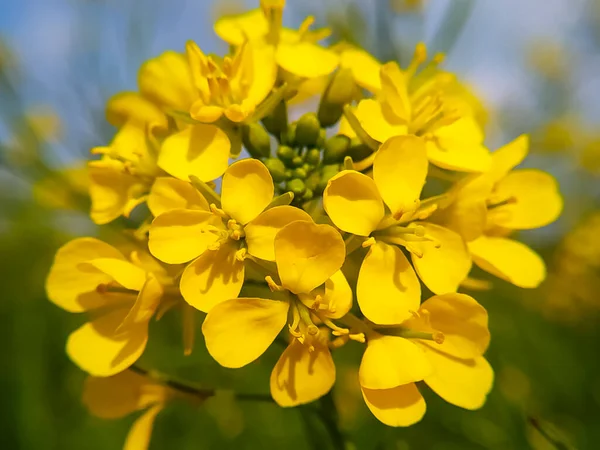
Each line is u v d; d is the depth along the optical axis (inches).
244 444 5.5
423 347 2.8
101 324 3.0
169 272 3.0
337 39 4.7
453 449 5.0
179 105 3.3
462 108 3.3
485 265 3.1
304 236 2.6
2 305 6.7
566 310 7.7
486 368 2.8
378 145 3.0
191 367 5.4
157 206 2.8
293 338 2.7
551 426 3.2
